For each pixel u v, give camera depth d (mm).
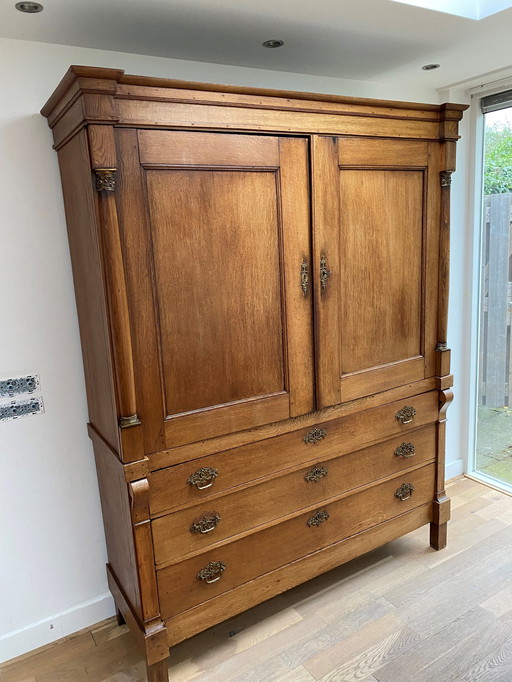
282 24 1600
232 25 1588
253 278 1588
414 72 2207
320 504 1875
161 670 1602
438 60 2043
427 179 1926
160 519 1534
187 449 1549
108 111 1250
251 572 1749
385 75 2240
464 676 1638
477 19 1638
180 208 1431
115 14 1452
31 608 1878
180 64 1884
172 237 1432
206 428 1571
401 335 1990
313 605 1994
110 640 1901
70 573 1936
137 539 1496
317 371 1765
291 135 1575
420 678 1638
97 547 1976
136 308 1402
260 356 1647
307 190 1635
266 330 1643
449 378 2135
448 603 1966
